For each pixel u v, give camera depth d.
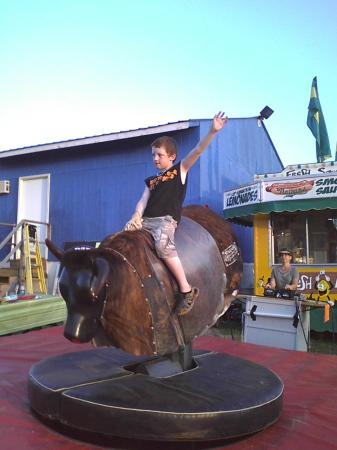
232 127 13.39
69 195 12.52
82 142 11.58
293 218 9.50
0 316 6.29
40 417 3.18
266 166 17.58
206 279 3.32
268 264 9.57
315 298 8.91
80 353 3.99
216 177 11.96
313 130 12.45
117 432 2.74
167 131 10.82
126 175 11.75
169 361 3.57
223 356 4.08
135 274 2.83
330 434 3.04
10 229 13.25
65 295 2.62
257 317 6.33
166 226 3.01
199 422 2.72
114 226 11.84
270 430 3.09
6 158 13.44
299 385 4.06
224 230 3.84
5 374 4.16
